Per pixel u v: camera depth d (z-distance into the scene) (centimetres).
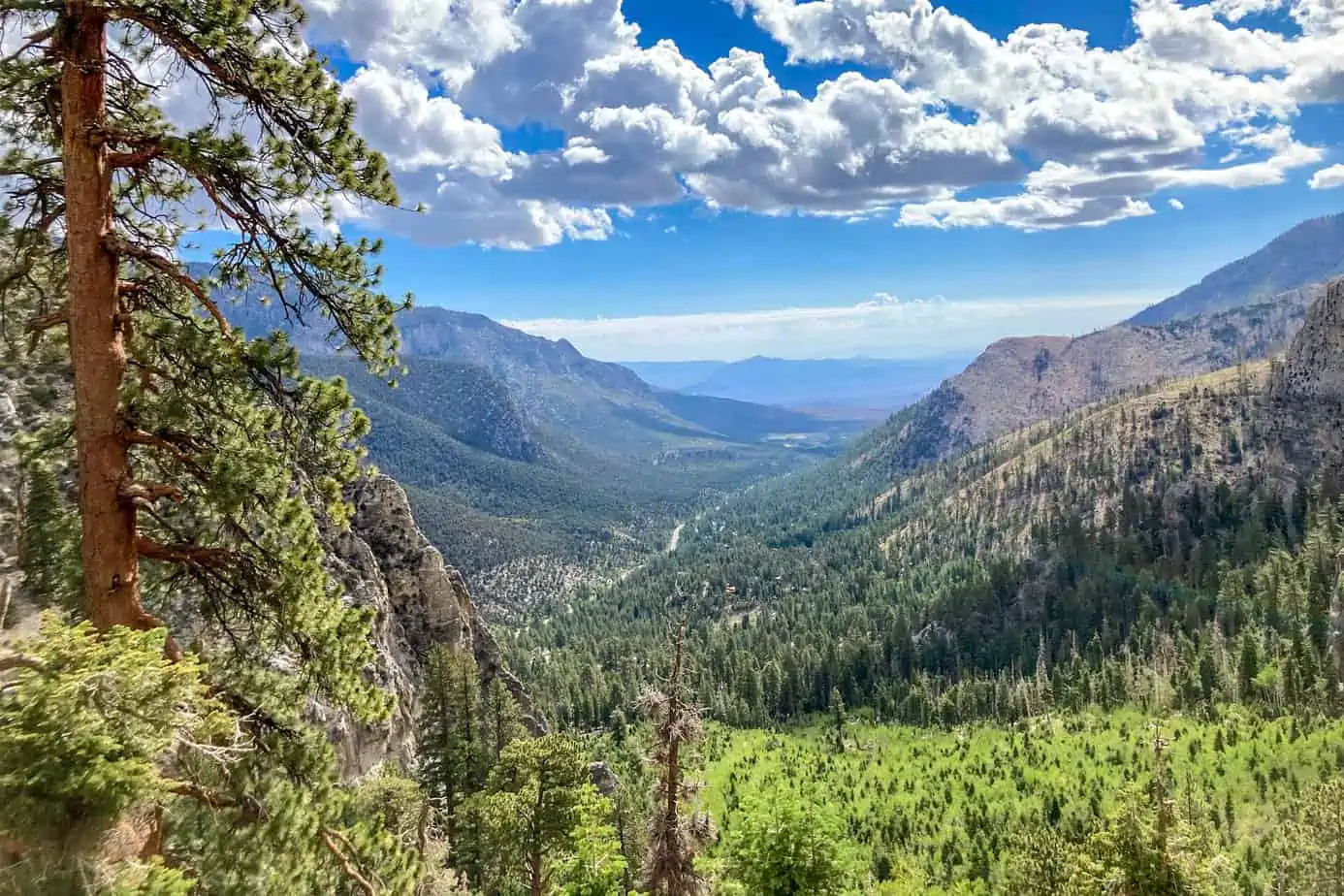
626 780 9050
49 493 1362
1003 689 17625
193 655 1120
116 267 1291
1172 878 2608
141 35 1315
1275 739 11019
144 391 1304
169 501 1448
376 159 1374
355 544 5409
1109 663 16425
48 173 1357
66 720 885
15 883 822
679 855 2266
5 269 1345
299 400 1350
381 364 1454
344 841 1387
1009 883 5741
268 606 1353
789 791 3244
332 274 1385
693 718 2289
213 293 1463
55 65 1273
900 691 19300
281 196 1326
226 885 1170
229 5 1212
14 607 1266
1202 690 14300
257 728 1341
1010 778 12644
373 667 4697
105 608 1230
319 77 1341
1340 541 18250
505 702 5803
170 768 1191
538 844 3788
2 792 847
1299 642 13000
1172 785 9450
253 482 1266
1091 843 2922
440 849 3619
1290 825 6838
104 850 920
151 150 1288
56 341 1431
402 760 4725
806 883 3059
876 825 11588
